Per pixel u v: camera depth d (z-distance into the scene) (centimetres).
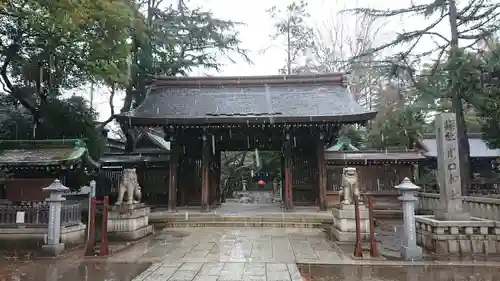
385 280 724
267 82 2214
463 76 1630
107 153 2103
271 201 2945
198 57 2653
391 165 1978
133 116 1777
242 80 2219
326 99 1973
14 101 1723
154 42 2392
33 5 1109
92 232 970
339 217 1179
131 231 1180
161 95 2125
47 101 1673
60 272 791
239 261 883
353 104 1895
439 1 1936
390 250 1015
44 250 942
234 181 3578
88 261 893
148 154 2084
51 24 1166
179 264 855
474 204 1347
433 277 744
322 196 1850
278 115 1769
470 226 959
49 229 972
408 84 2380
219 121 1761
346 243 1114
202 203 1839
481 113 1750
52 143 1320
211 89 2192
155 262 878
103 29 1277
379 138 2611
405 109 2256
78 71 1645
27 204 1159
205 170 1869
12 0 1102
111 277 748
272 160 3341
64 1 1009
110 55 1325
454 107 1947
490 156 2566
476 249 951
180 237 1255
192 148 2056
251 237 1247
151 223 1558
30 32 1427
